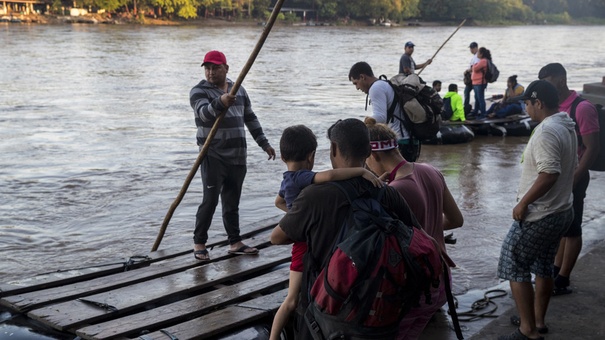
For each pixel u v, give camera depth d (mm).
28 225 8688
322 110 21859
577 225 5496
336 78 33844
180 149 14430
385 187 3334
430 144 13891
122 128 17438
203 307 4609
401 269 3035
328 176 3293
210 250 5797
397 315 3113
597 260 6441
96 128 17391
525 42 82875
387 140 4012
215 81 5527
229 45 61344
